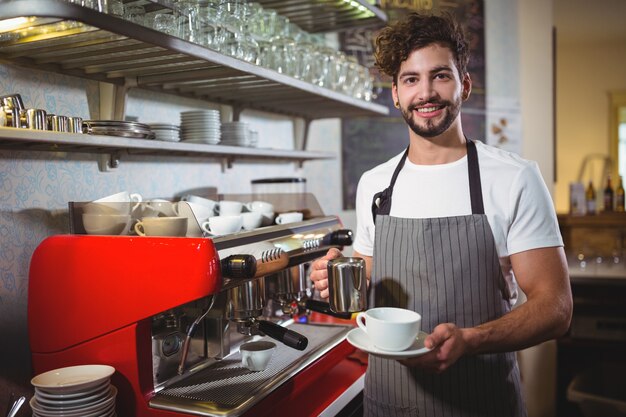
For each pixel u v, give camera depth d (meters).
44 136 1.25
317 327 1.90
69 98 1.63
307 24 2.66
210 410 1.20
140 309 1.24
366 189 1.57
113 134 1.50
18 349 1.49
